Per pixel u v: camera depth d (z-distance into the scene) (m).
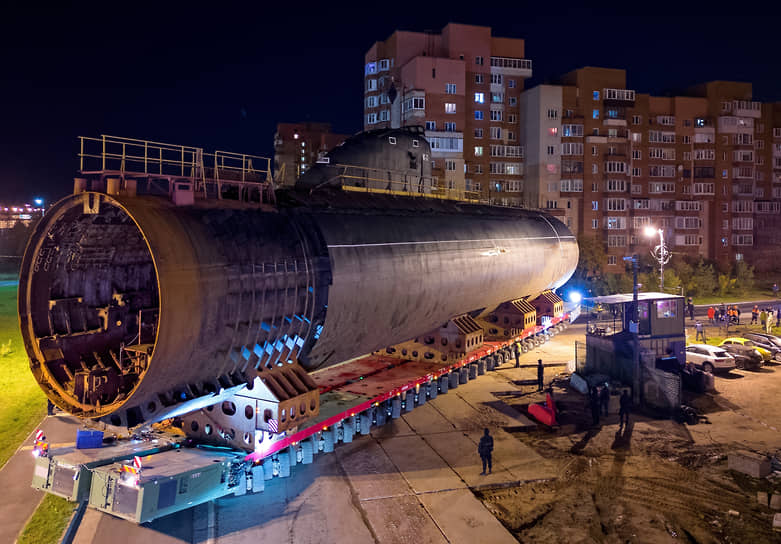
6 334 28.77
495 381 20.70
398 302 14.66
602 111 66.88
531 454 13.85
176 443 10.73
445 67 62.19
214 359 9.96
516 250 21.52
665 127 71.06
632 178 69.81
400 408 16.28
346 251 13.02
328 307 12.21
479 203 23.97
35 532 9.44
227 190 11.76
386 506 10.93
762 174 78.12
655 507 11.27
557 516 10.85
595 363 20.41
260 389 10.59
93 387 9.39
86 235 10.08
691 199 72.31
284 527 10.03
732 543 9.96
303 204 13.21
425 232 16.55
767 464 12.77
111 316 10.38
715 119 72.94
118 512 8.91
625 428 15.98
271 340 10.97
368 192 17.25
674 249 70.75
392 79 67.25
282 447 11.24
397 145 19.08
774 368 23.83
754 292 56.47
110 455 9.71
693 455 14.01
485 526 10.23
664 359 20.22
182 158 10.52
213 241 10.03
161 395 9.57
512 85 69.12
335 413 12.71
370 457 13.39
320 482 11.95
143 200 9.66
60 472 9.40
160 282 8.76
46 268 9.69
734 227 73.12
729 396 19.47
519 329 23.39
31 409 16.34
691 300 38.12
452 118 62.56
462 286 17.56
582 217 66.38
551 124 65.81
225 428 10.99
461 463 13.15
